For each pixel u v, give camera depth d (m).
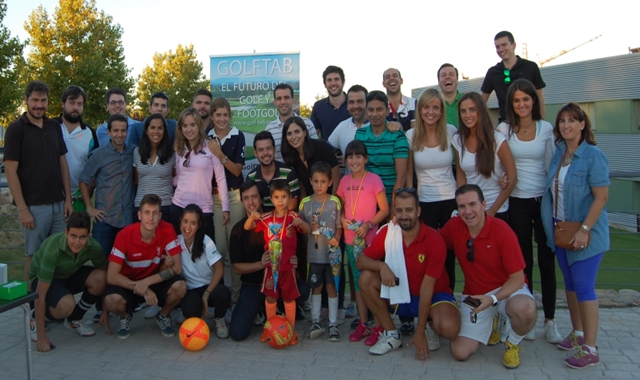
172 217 4.80
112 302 4.25
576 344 3.99
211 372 3.74
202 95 5.66
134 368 3.82
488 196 4.30
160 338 4.43
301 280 4.60
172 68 28.39
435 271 3.88
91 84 19.75
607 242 3.75
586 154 3.77
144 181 4.80
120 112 6.01
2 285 3.08
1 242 8.84
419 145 4.44
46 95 4.48
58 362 3.93
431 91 4.32
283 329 4.10
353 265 4.38
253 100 6.12
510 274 3.72
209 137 4.95
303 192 4.81
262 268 4.41
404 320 4.48
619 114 16.61
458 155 4.41
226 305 4.40
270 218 4.39
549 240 4.05
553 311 4.23
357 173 4.48
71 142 5.20
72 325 4.48
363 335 4.36
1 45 16.17
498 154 4.19
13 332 4.59
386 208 4.39
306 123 5.34
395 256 4.02
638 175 5.21
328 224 4.39
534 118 4.23
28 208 4.50
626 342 4.17
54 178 4.62
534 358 3.90
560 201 3.93
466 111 4.18
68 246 4.15
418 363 3.85
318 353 4.07
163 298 4.37
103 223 4.79
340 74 5.67
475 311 3.60
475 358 3.94
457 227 4.01
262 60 6.07
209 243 4.50
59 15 19.86
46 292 4.19
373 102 4.54
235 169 5.02
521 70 5.79
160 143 4.77
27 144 4.45
